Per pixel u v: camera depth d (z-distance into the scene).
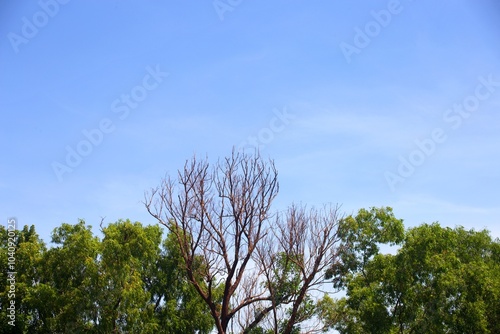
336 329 30.41
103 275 32.09
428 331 28.12
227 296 30.58
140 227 34.97
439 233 30.31
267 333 31.03
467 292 28.22
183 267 32.59
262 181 32.28
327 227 31.88
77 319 31.73
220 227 31.64
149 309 33.78
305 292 30.23
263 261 31.08
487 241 35.22
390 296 29.27
